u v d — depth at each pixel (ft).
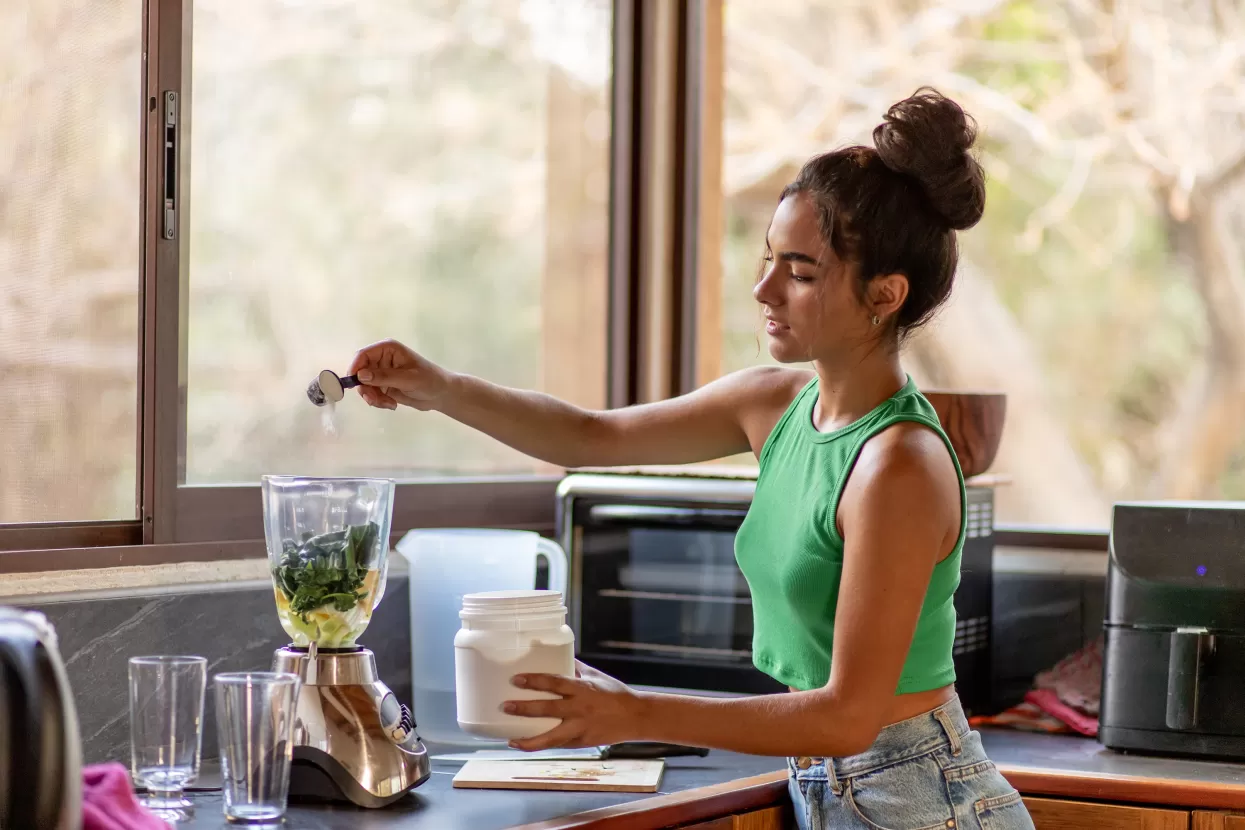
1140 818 6.08
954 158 5.13
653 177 9.21
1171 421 16.49
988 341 17.10
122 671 5.59
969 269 17.17
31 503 5.72
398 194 9.20
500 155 10.31
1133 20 16.14
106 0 5.95
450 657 6.48
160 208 6.02
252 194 7.39
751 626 6.96
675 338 9.32
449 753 6.10
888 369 5.31
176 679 4.88
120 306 6.01
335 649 5.16
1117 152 16.42
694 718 4.58
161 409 6.05
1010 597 8.04
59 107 5.80
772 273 5.29
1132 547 6.79
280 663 5.15
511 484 8.07
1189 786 6.03
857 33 17.28
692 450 6.24
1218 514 6.62
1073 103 16.55
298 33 7.93
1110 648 6.82
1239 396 16.14
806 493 5.28
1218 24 15.74
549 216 10.85
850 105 17.28
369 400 5.78
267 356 7.41
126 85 6.04
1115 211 16.55
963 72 16.99
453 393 5.90
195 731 4.94
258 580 6.26
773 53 17.43
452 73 9.75
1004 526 8.11
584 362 10.91
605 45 9.22
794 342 5.25
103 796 4.17
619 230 9.23
